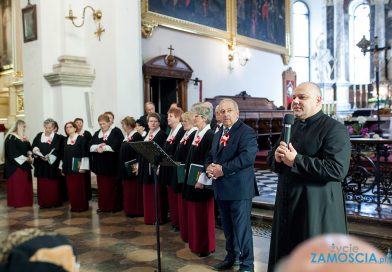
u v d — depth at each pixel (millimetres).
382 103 17844
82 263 4195
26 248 1124
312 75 19656
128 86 8453
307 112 2664
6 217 6359
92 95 8680
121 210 6691
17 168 7066
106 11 8375
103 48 8461
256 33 14938
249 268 3742
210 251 4383
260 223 5648
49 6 8633
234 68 13742
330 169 2428
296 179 2607
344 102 19406
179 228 5402
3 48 11484
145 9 10211
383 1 19094
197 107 4469
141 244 4812
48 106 8641
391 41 18891
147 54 10445
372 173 6520
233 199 3678
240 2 13945
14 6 10961
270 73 16047
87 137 7059
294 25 19047
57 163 7031
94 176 8445
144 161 5637
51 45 8672
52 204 7039
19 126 7180
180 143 4918
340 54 19531
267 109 14156
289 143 2604
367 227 4965
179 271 3938
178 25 11266
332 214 2516
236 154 3717
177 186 4812
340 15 19531
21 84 9945
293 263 688
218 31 12852
